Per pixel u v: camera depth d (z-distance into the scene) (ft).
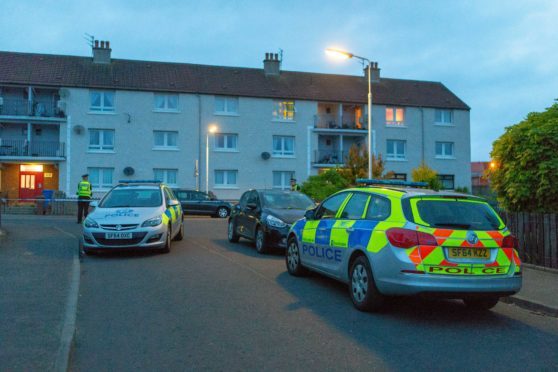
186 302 20.71
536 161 29.58
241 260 32.07
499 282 18.12
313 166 118.21
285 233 33.86
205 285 24.09
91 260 30.96
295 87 121.90
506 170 31.83
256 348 15.29
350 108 126.62
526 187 29.96
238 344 15.64
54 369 12.92
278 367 13.78
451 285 17.66
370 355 14.90
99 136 107.14
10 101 103.45
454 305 21.57
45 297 20.44
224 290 23.09
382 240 18.84
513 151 30.99
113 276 25.96
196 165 104.27
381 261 18.66
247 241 43.57
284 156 116.78
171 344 15.53
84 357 14.34
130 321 17.92
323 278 26.58
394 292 18.30
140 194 37.06
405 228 18.34
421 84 138.10
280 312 19.51
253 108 115.14
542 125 29.40
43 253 31.68
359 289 20.08
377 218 20.12
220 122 112.88
